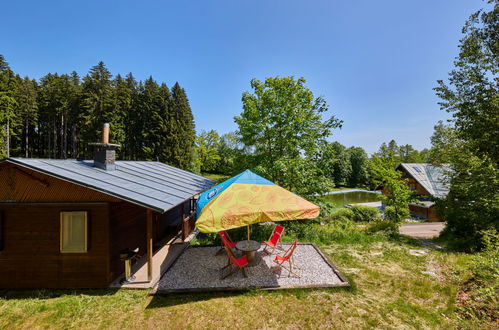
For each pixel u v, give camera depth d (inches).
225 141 2544.3
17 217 240.5
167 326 176.1
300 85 593.9
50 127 1739.7
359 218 903.7
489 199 426.6
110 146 330.6
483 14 455.8
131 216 302.4
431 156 770.2
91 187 223.0
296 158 543.2
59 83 1721.2
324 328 173.6
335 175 2311.8
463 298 217.8
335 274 266.7
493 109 456.1
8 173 240.1
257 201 237.8
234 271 270.7
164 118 1696.6
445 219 555.8
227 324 178.1
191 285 241.1
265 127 573.6
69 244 241.4
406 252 360.2
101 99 1486.2
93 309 198.5
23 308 200.2
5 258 240.5
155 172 439.2
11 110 1171.9
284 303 207.0
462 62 493.4
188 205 567.2
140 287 237.5
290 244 382.3
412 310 196.9
